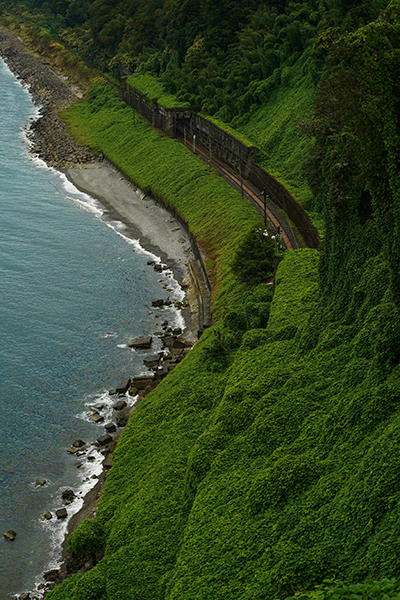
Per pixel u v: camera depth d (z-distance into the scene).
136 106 164.12
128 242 105.12
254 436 43.59
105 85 186.75
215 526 38.91
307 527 34.31
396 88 41.41
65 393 68.81
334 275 53.72
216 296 78.81
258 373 50.75
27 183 130.00
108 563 41.47
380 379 40.66
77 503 54.66
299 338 52.88
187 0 163.38
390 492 32.38
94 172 136.50
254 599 31.95
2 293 87.12
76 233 107.69
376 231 50.38
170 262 97.75
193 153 129.88
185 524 42.88
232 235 91.31
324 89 57.72
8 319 81.12
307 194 94.75
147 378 70.00
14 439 62.28
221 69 151.00
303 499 36.91
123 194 124.19
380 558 29.98
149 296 88.00
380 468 33.56
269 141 119.44
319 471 37.88
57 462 59.47
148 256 100.12
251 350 55.94
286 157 114.44
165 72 166.38
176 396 57.75
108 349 76.25
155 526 43.59
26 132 164.50
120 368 72.81
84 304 85.62
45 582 47.56
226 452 44.41
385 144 41.53
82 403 67.25
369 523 32.09
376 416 38.16
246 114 133.88
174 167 121.88
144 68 175.75
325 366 46.81
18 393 68.50
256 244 74.62
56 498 55.38
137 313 83.75
